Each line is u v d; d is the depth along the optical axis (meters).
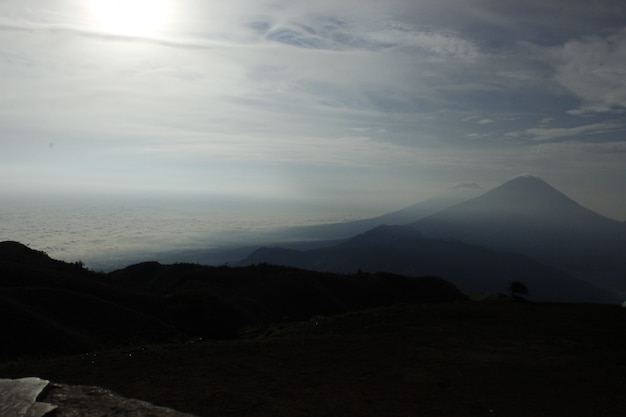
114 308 36.94
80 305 35.81
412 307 23.94
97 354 13.45
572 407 10.11
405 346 15.23
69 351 27.42
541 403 10.30
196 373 11.40
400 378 11.71
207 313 42.06
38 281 42.62
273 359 13.11
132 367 11.88
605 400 10.59
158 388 10.09
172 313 41.75
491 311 22.62
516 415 9.52
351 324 20.14
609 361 14.04
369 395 10.26
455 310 22.81
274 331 21.94
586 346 15.89
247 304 49.59
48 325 29.56
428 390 10.86
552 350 15.23
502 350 15.15
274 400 9.55
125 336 33.31
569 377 12.29
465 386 11.32
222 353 13.63
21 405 6.64
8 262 44.94
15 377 10.96
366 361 13.23
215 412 8.68
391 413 9.19
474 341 16.33
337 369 12.30
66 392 7.35
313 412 8.95
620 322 20.16
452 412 9.46
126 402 7.12
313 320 22.61
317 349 14.45
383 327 18.84
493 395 10.74
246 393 9.93
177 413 6.97
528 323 19.81
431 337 16.86
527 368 13.08
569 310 23.06
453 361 13.57
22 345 26.47
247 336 23.22
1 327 27.33
